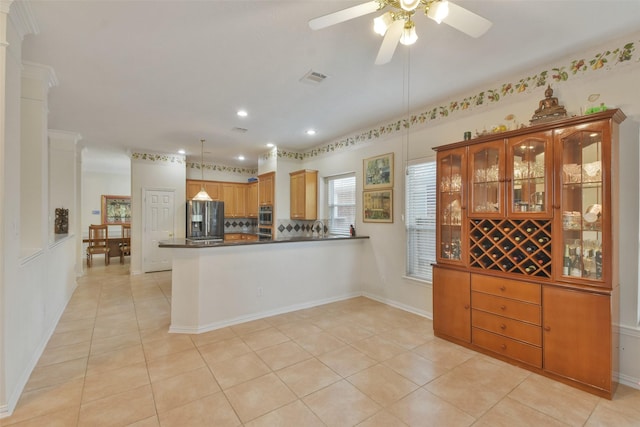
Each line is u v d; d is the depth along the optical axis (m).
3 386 1.90
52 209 4.71
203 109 3.77
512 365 2.58
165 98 3.42
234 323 3.56
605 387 2.11
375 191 4.51
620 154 2.31
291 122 4.32
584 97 2.50
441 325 3.15
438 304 3.18
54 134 4.71
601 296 2.14
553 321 2.36
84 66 2.70
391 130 4.24
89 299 4.47
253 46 2.40
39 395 2.13
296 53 2.50
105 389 2.21
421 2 1.66
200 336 3.20
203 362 2.62
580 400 2.10
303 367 2.55
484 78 2.97
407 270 4.07
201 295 3.35
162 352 2.81
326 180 5.65
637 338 2.25
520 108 2.88
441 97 3.45
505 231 2.68
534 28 2.18
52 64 2.67
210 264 3.42
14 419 1.88
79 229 6.02
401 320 3.67
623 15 2.03
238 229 7.85
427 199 3.84
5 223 1.89
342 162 5.12
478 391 2.21
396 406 2.04
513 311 2.59
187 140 5.32
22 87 2.72
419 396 2.15
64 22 2.08
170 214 6.51
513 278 2.59
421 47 2.41
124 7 1.93
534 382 2.32
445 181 3.18
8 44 1.85
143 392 2.18
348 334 3.25
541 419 1.91
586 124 2.21
